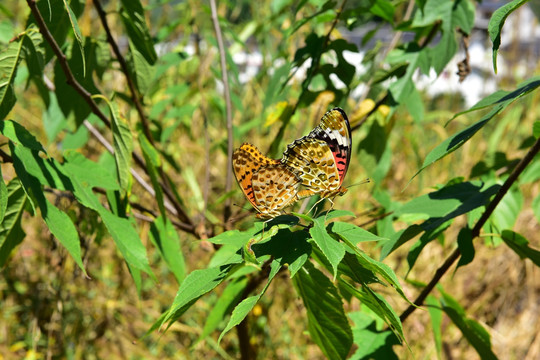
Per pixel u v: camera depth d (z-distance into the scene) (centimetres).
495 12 30
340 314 35
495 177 45
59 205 44
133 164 67
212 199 72
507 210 44
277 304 72
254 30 71
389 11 47
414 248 38
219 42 54
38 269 69
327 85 49
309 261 33
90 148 68
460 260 37
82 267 35
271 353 70
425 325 73
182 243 64
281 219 32
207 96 61
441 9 47
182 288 30
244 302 29
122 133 40
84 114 46
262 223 32
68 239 35
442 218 38
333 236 31
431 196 40
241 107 57
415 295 69
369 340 41
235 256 30
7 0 63
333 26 47
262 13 73
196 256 70
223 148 59
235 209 60
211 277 30
